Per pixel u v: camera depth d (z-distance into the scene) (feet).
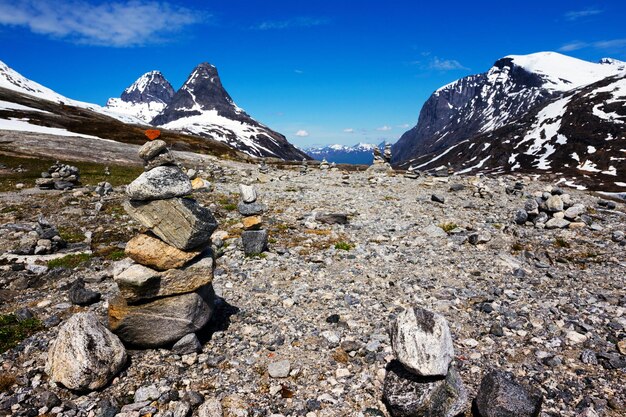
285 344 6.95
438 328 5.19
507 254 11.25
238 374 6.18
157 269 6.52
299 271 10.18
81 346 5.77
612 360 6.09
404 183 26.68
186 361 6.40
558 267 10.39
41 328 7.30
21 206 18.47
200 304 6.84
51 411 5.40
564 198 15.44
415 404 5.05
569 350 6.55
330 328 7.41
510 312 7.79
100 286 9.27
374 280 9.61
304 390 5.84
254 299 8.66
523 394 4.92
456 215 16.52
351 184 26.73
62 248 12.17
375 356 6.52
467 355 6.52
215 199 20.52
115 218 16.31
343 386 5.89
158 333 6.52
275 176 31.53
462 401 5.12
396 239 12.92
